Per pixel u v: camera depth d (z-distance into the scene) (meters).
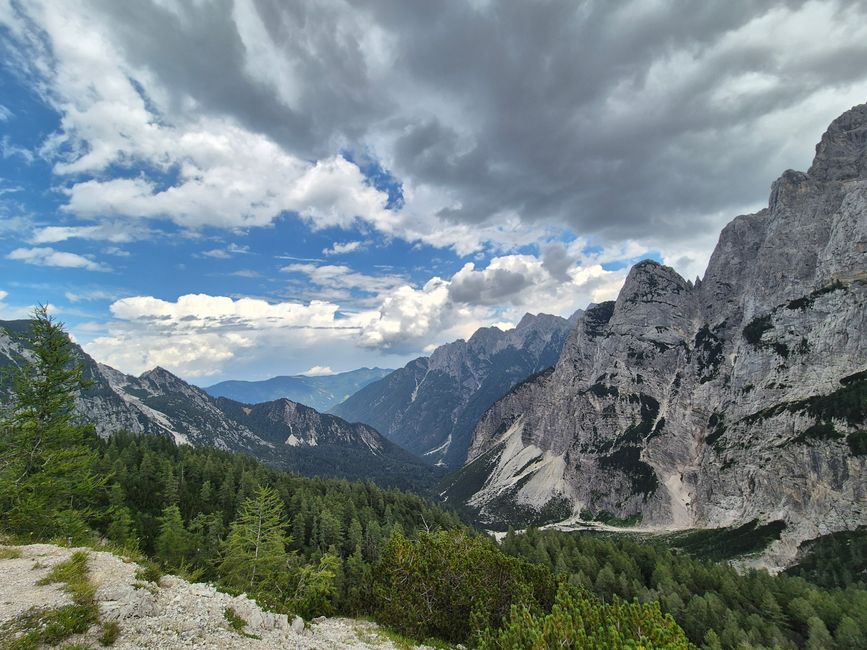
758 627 87.25
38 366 43.47
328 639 26.48
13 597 16.95
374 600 45.06
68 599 17.14
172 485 109.31
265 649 20.11
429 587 41.09
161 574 23.23
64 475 43.53
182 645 17.22
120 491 86.12
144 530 89.12
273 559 53.88
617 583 109.06
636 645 20.95
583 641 23.20
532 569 44.53
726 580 107.19
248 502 60.75
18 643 13.92
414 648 31.98
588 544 141.38
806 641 83.88
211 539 89.56
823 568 146.12
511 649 25.38
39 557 22.16
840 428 180.50
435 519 177.50
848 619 82.62
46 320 44.16
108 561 22.53
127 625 16.91
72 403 45.25
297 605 33.91
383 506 176.25
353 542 124.62
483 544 47.25
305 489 160.50
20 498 37.81
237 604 23.44
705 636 80.69
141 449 147.12
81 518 45.28
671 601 97.31
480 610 37.00
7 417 41.03
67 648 14.38
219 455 195.50
